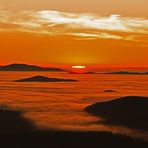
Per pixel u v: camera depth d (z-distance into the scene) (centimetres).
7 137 4897
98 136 5000
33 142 4641
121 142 4691
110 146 4500
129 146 4512
